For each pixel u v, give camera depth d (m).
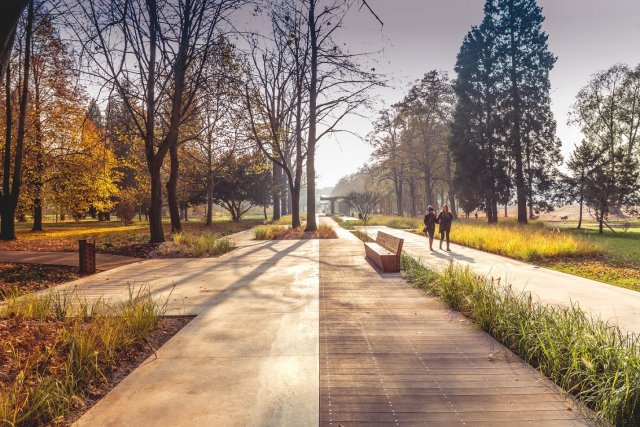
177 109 17.27
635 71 32.53
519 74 37.81
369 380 3.91
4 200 21.52
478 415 3.22
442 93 48.16
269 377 3.96
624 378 3.36
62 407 3.33
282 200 73.50
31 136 27.28
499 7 39.12
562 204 35.88
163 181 38.03
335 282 9.10
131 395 3.58
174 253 14.52
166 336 5.37
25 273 10.27
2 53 4.86
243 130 28.39
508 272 10.46
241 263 12.29
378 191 74.62
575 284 8.77
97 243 18.11
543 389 3.70
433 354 4.61
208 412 3.26
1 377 3.89
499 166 38.44
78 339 4.33
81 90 27.61
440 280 7.79
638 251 15.41
